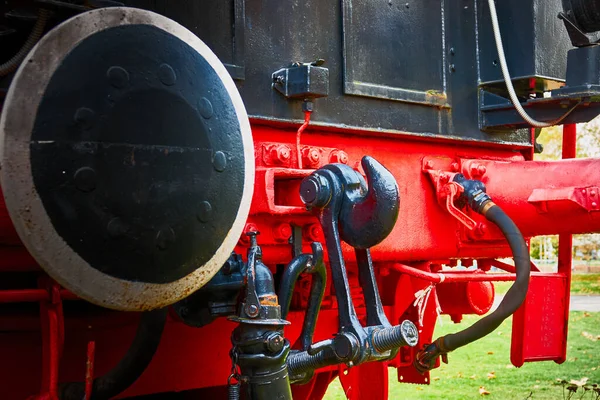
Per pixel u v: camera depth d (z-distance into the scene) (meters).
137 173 2.36
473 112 4.42
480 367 7.75
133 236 2.36
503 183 4.20
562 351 4.41
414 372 4.79
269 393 2.66
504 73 4.07
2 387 3.03
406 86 4.04
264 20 3.42
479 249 4.37
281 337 2.68
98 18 2.33
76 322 3.15
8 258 2.73
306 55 3.59
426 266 4.41
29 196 2.16
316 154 3.50
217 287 2.76
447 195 4.00
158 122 2.42
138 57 2.40
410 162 4.11
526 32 4.31
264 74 3.40
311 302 3.04
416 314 4.54
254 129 3.41
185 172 2.48
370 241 2.93
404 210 4.03
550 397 6.32
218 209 2.59
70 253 2.24
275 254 3.37
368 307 3.00
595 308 11.62
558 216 3.99
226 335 3.70
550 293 4.39
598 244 20.97
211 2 3.20
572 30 4.03
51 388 2.65
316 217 3.16
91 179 2.26
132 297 2.38
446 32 4.28
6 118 2.13
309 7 3.61
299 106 3.51
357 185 3.03
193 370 3.57
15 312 3.07
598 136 16.20
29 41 2.38
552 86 4.50
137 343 2.74
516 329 4.31
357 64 3.79
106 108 2.30
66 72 2.24
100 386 2.81
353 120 3.76
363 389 4.33
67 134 2.23
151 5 2.98
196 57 2.58
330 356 2.82
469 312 4.91
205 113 2.55
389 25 3.97
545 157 16.69
